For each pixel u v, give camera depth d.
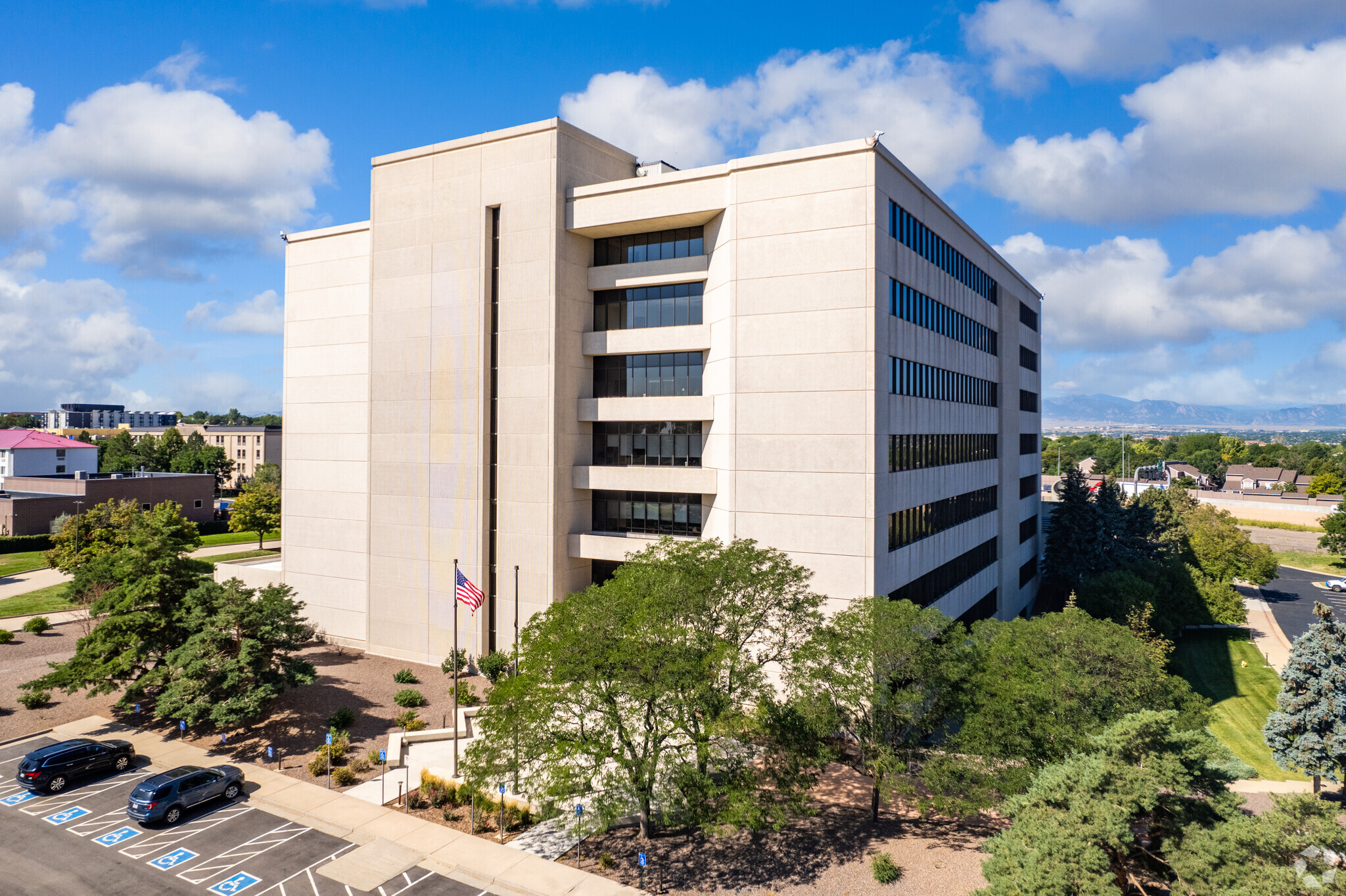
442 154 44.50
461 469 43.69
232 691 32.75
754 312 37.56
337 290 50.06
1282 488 169.25
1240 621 62.41
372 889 23.20
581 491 43.84
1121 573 54.62
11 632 48.50
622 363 43.84
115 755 30.78
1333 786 33.78
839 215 35.75
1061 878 17.59
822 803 29.42
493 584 43.41
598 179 44.53
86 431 180.00
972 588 51.16
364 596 48.53
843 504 35.62
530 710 24.77
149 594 35.00
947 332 46.56
